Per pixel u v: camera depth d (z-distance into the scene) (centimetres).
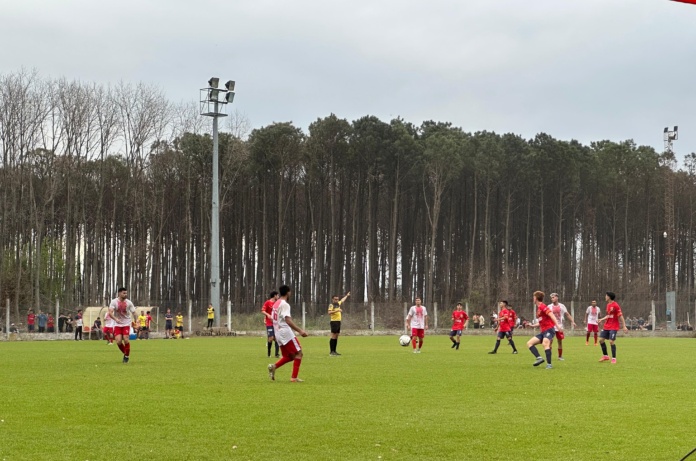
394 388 1862
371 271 9538
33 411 1445
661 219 11050
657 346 4528
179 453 1077
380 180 10200
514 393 1770
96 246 8062
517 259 10812
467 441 1172
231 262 9781
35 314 6894
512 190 10575
